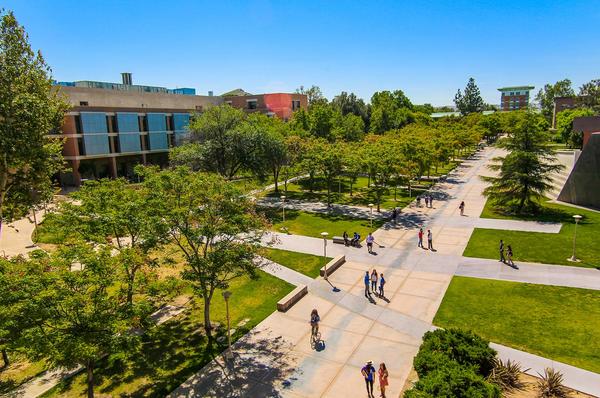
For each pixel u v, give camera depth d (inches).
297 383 539.2
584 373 535.5
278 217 1454.2
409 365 571.5
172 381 551.2
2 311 380.8
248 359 597.6
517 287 813.9
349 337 651.5
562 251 1010.7
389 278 885.8
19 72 780.0
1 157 738.8
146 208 647.8
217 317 732.0
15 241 1223.5
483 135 3686.0
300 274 920.9
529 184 1390.3
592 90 3789.4
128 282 465.7
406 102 4261.8
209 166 1544.0
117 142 2261.3
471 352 496.1
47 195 867.4
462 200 1678.2
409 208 1562.5
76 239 633.0
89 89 2345.0
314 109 2719.0
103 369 584.1
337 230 1274.6
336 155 1549.0
